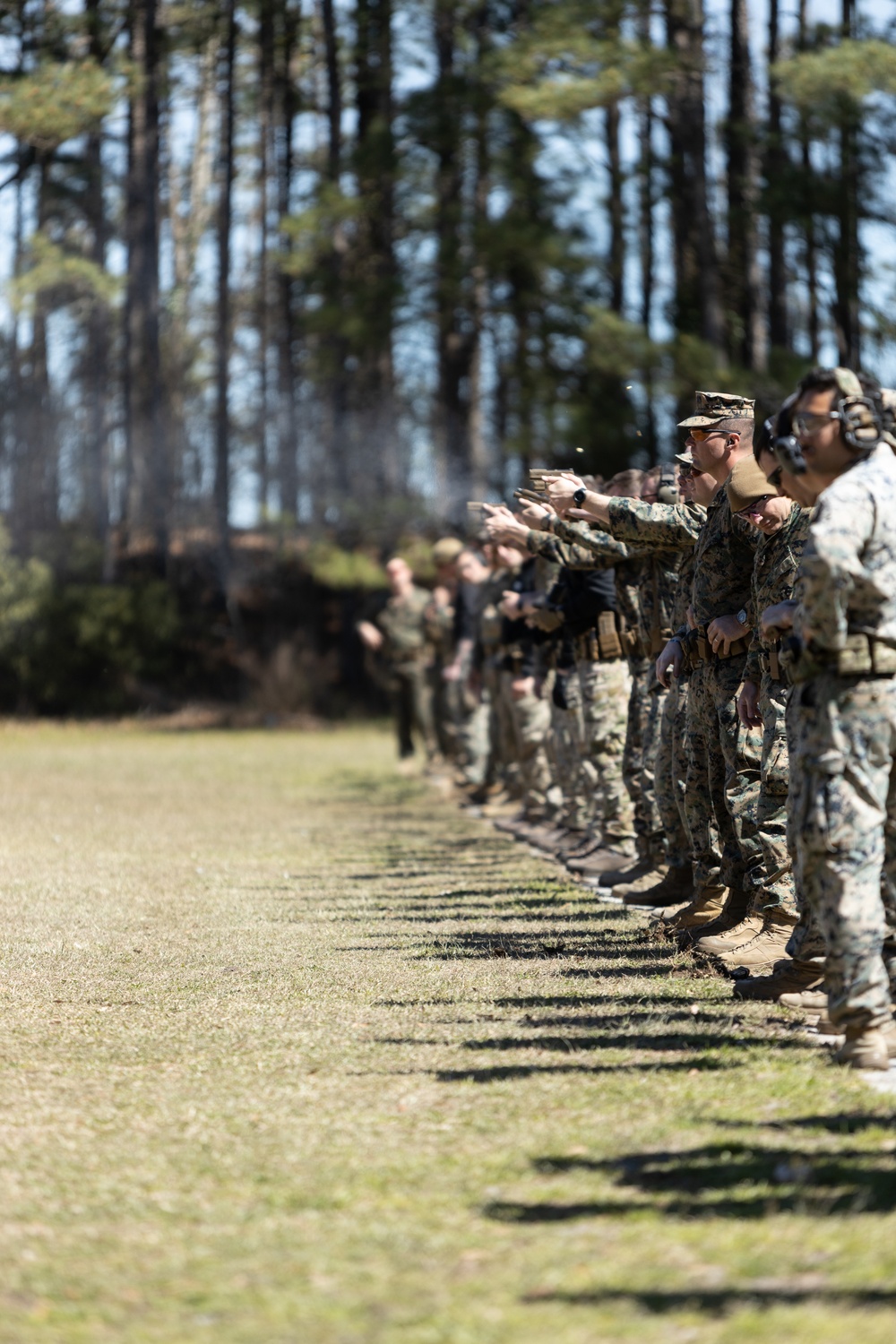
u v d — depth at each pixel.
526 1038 10.21
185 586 68.50
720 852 13.80
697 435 12.77
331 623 70.38
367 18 62.88
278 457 70.81
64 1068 9.74
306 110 69.12
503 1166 7.59
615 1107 8.55
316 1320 5.79
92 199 68.62
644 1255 6.34
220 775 36.25
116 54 53.88
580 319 54.28
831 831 9.09
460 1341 5.54
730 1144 7.77
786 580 11.59
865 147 46.00
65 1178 7.56
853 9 49.03
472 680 29.41
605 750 18.55
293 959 13.46
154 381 66.06
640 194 59.75
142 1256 6.52
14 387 67.88
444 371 65.25
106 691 60.31
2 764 39.16
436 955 13.46
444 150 59.31
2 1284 6.23
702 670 13.20
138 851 21.88
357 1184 7.40
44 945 14.23
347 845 22.78
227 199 64.56
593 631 18.45
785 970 11.34
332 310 57.75
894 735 9.05
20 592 59.19
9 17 56.94
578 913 15.72
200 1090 9.18
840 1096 8.64
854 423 8.92
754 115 50.81
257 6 67.75
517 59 44.34
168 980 12.57
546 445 51.78
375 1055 9.90
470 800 29.50
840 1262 6.21
